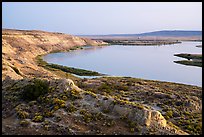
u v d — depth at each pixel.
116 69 92.81
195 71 88.38
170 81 73.19
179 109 39.44
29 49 129.38
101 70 90.31
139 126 26.17
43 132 24.67
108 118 27.41
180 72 86.75
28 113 28.17
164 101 42.44
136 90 49.44
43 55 130.88
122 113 27.95
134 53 150.75
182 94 49.47
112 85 52.38
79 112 28.16
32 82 34.41
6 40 125.69
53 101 29.67
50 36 180.50
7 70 53.84
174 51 167.88
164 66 99.50
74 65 100.50
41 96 31.09
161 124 27.03
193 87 60.66
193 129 30.66
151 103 41.12
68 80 33.66
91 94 31.44
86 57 127.69
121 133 25.12
